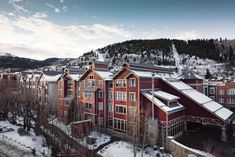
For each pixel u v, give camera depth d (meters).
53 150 34.94
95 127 46.44
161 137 37.09
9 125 47.03
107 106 46.69
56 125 50.78
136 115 39.47
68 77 57.38
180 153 31.55
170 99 39.31
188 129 45.62
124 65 42.88
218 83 68.19
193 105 42.75
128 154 33.97
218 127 47.28
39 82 73.06
